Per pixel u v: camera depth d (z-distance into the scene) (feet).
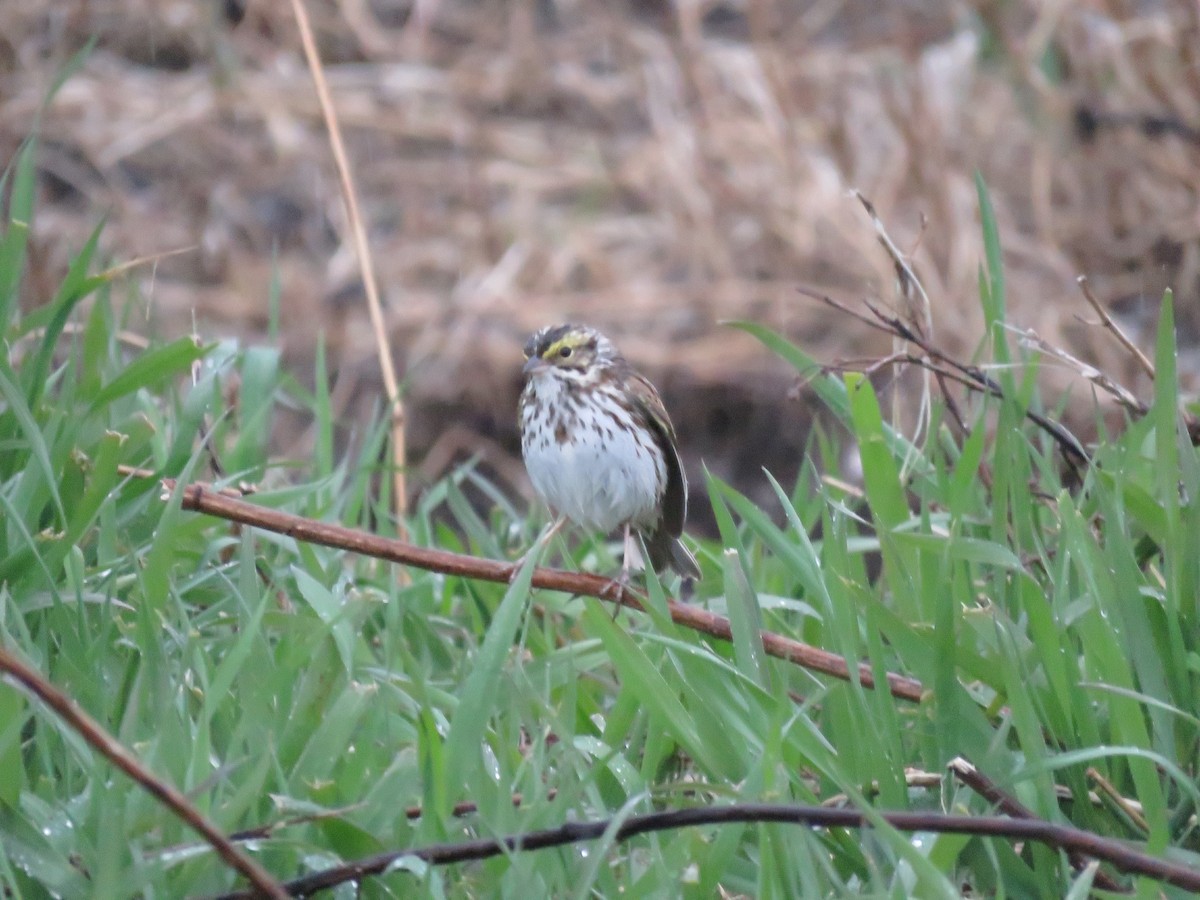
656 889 21.86
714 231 76.38
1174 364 26.48
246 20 88.07
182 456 30.66
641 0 92.84
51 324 30.04
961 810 22.17
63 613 25.32
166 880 21.24
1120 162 67.15
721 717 24.38
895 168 73.67
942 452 32.50
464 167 82.94
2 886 20.57
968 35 79.00
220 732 24.88
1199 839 24.38
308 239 79.66
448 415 72.08
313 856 22.26
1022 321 65.05
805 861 21.68
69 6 82.84
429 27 91.61
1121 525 26.05
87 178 78.59
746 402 71.15
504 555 37.14
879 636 25.04
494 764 24.80
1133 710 23.57
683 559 33.35
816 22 86.17
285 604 30.83
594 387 32.63
